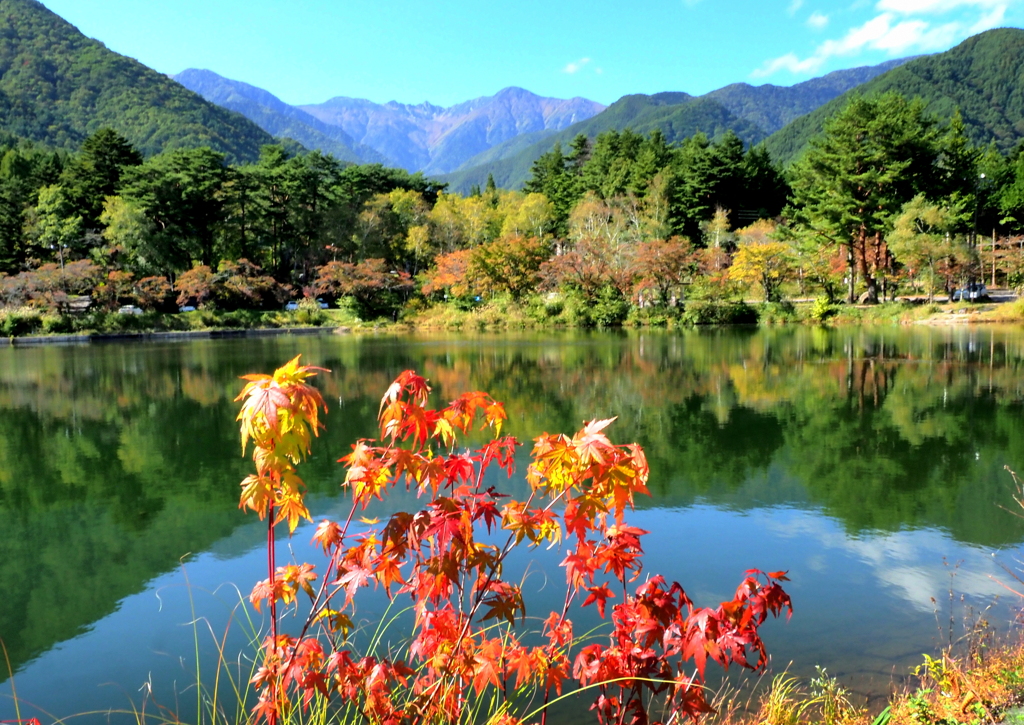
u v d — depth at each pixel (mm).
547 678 2266
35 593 4715
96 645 3936
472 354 20781
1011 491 6559
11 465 8359
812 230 38000
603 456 1779
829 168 34938
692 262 34906
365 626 3816
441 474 1898
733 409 11016
